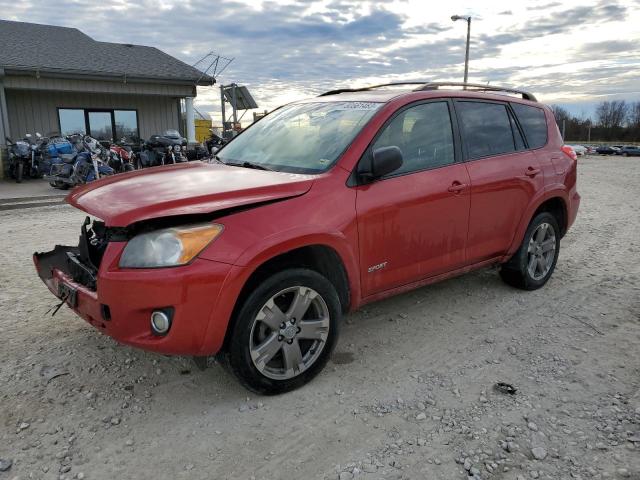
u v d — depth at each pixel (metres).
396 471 2.50
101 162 12.27
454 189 3.87
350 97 4.09
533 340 3.92
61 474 2.46
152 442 2.70
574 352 3.72
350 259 3.28
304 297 3.10
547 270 5.03
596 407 3.03
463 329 4.10
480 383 3.29
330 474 2.48
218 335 2.79
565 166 4.94
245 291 2.95
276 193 3.03
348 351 3.72
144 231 2.76
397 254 3.59
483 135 4.30
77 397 3.07
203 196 2.87
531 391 3.20
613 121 113.94
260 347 2.99
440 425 2.86
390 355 3.67
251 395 3.14
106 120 17.61
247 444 2.70
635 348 3.79
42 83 15.10
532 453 2.62
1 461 2.52
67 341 3.76
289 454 2.62
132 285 2.66
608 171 26.73
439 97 4.03
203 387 3.22
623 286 5.16
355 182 3.35
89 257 3.18
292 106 4.43
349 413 2.97
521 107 4.76
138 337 2.75
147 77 16.47
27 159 13.92
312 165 3.45
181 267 2.66
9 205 9.70
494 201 4.22
